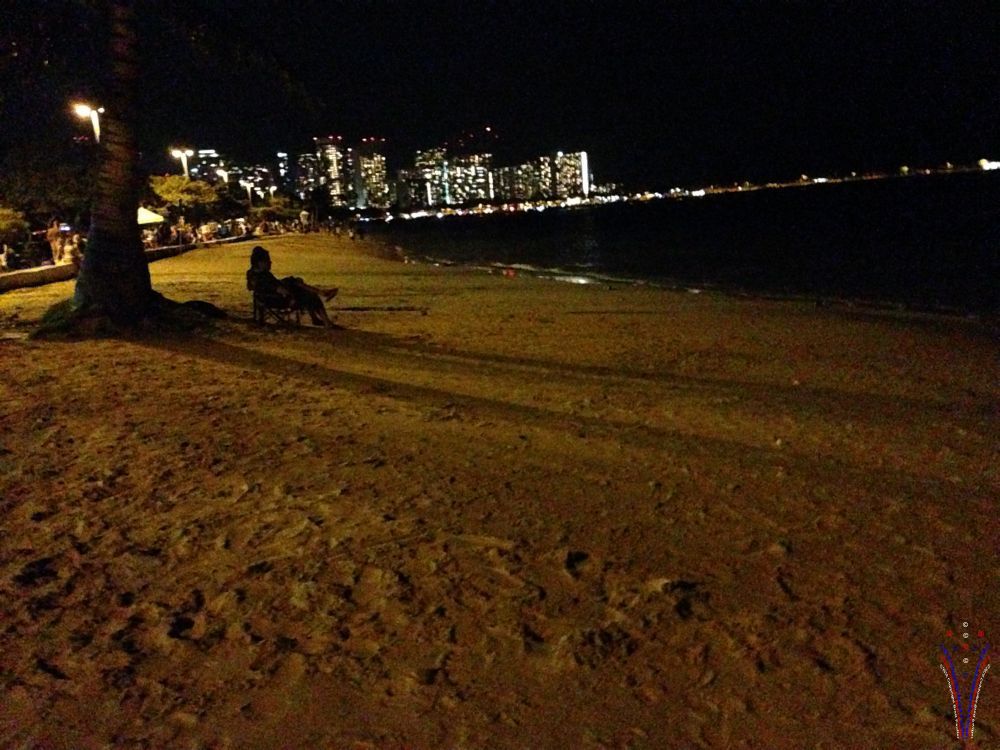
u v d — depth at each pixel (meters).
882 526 5.08
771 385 9.43
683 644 3.67
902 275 26.77
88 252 11.20
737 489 5.66
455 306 17.48
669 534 4.86
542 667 3.48
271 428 6.80
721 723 3.13
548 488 5.57
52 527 4.79
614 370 10.02
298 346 10.82
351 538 4.69
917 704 3.27
